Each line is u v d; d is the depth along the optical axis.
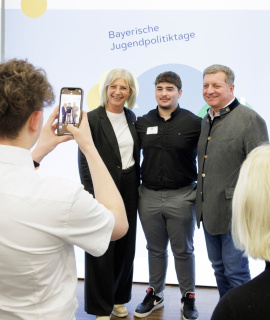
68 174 3.34
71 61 3.27
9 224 0.72
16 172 0.77
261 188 0.71
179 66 3.13
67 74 3.28
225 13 3.03
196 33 3.09
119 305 2.73
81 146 0.91
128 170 2.57
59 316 0.79
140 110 3.22
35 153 1.03
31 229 0.73
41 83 0.81
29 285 0.76
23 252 0.73
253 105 3.06
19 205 0.73
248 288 0.68
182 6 3.08
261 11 2.98
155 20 3.14
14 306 0.77
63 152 3.33
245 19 3.01
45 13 3.26
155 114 2.65
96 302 2.54
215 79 2.24
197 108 3.13
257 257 0.71
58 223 0.75
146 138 2.59
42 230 0.74
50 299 0.79
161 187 2.59
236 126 2.22
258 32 3.00
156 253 2.74
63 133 1.05
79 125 0.94
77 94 1.28
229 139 2.22
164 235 2.70
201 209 2.36
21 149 0.79
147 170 2.62
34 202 0.74
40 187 0.76
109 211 0.84
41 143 1.04
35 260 0.74
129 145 2.59
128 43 3.19
